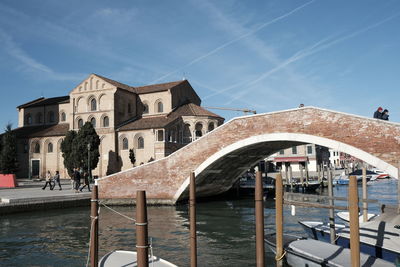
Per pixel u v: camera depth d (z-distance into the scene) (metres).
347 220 17.00
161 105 46.81
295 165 56.19
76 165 40.38
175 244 13.79
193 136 42.66
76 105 46.91
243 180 44.62
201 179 26.03
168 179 24.86
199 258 11.77
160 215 21.30
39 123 52.22
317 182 41.97
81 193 25.48
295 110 19.69
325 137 18.56
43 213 21.52
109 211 22.88
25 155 49.34
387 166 16.69
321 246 9.96
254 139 21.17
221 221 19.33
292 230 16.00
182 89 49.12
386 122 16.92
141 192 6.05
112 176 25.67
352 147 17.69
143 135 42.66
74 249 13.03
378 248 9.68
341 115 18.19
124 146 43.97
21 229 16.72
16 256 12.11
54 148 47.72
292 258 9.59
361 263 8.44
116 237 14.84
